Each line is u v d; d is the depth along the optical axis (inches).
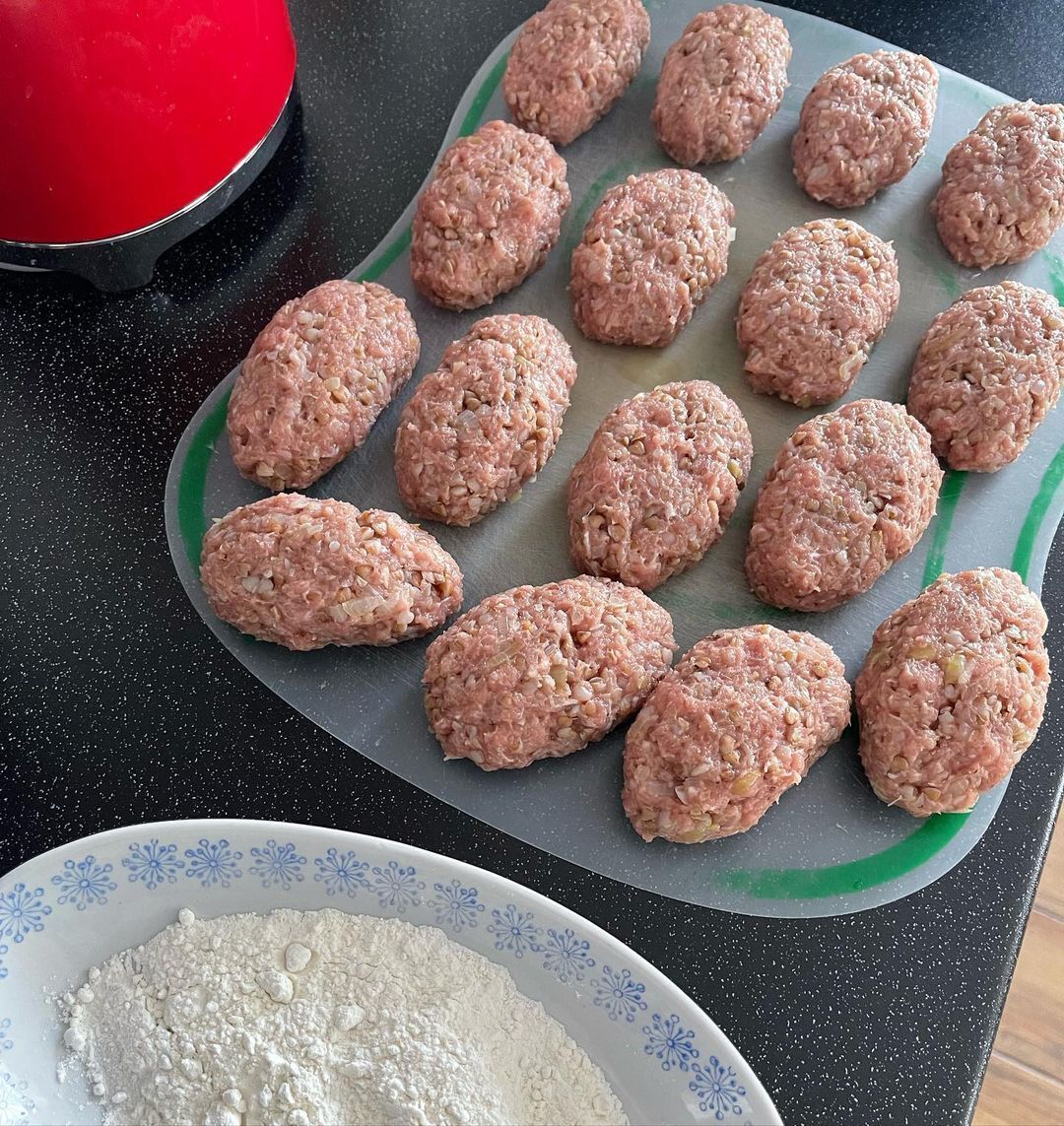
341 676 13.7
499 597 13.3
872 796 13.3
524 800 13.2
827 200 16.3
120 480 14.7
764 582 14.0
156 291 15.7
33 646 13.8
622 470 13.7
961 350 14.6
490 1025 11.6
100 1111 11.3
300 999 11.6
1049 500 14.9
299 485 14.4
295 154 16.6
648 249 15.0
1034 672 13.0
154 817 13.0
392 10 17.8
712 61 15.9
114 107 13.1
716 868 12.9
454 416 13.9
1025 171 15.4
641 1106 11.4
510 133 15.4
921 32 17.8
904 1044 12.2
